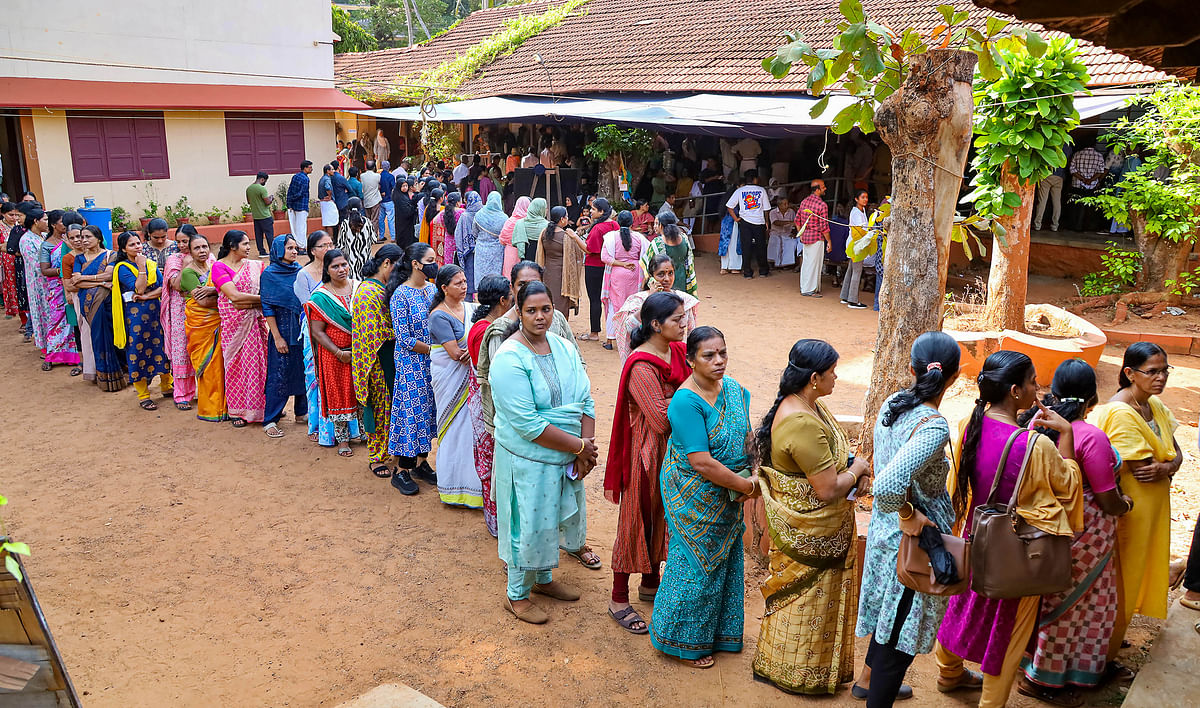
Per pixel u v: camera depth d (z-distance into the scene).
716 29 18.28
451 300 5.69
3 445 6.93
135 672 4.03
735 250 15.09
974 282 13.20
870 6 15.10
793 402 3.63
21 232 10.06
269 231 16.41
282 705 3.83
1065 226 14.98
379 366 6.29
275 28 18.48
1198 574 4.55
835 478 3.59
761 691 3.98
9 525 5.50
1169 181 10.35
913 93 5.03
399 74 23.91
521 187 16.36
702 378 3.91
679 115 13.58
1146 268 11.46
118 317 7.82
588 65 19.08
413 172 22.77
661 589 4.18
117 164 16.64
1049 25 3.98
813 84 5.14
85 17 15.99
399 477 6.21
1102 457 3.65
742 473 3.96
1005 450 3.42
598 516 5.96
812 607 3.82
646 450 4.37
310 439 7.23
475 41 24.75
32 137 15.48
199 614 4.55
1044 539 3.29
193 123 17.53
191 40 17.31
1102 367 9.26
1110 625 3.82
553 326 5.04
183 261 7.55
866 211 13.79
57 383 8.70
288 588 4.86
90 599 4.66
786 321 11.70
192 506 5.87
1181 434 7.35
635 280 9.73
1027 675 3.98
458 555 5.30
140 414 7.77
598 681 4.05
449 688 3.98
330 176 17.02
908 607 3.47
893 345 5.47
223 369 7.50
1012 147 8.03
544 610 4.71
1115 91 10.69
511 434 4.36
